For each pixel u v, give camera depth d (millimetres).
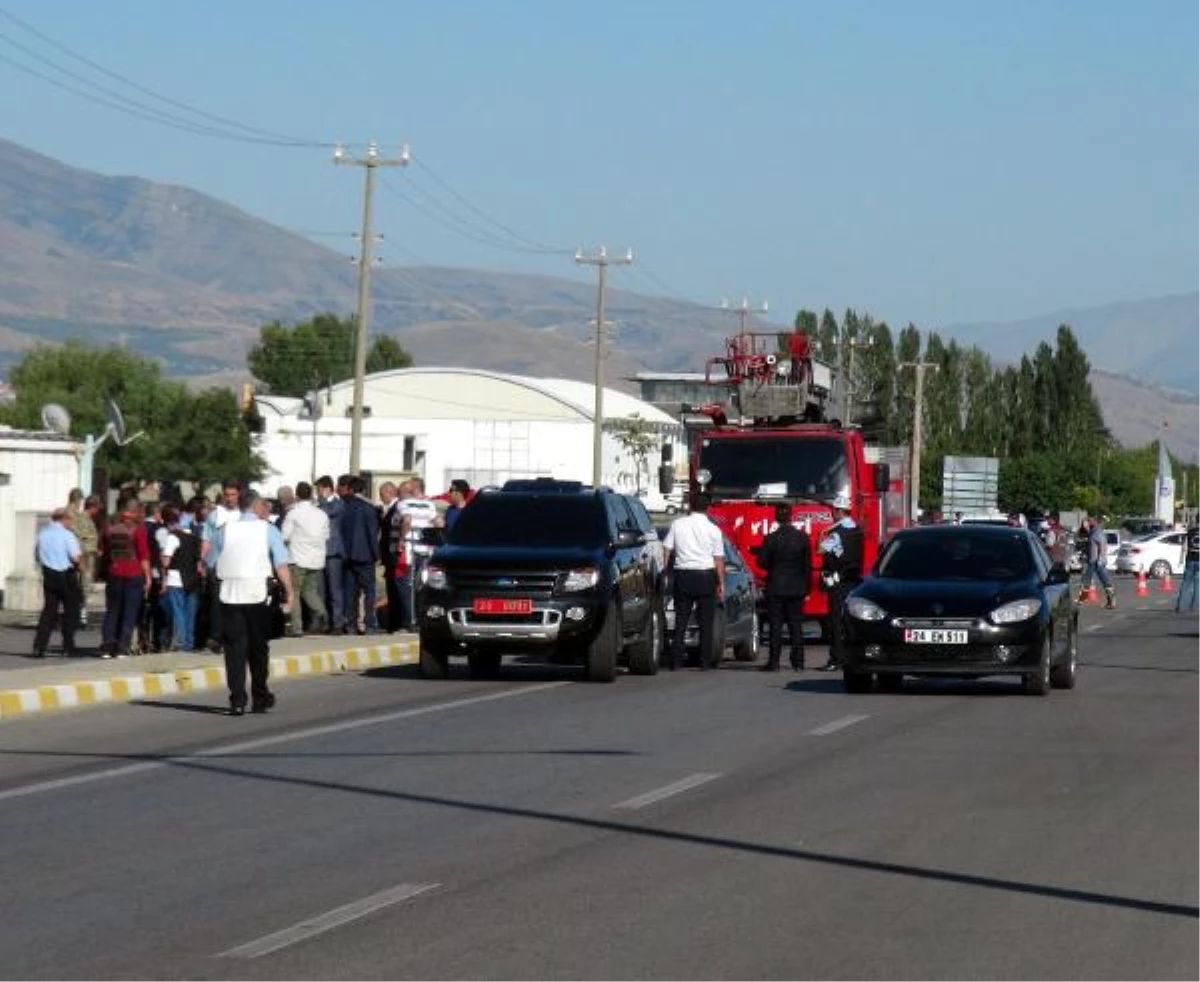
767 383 53656
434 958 13281
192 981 12602
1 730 28141
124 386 175375
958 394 190750
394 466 141375
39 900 15273
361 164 79000
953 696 34031
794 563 40469
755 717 30016
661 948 13641
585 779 22562
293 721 29422
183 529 40875
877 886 16016
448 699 33125
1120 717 30281
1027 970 13086
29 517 56656
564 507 37781
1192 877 16562
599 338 106500
